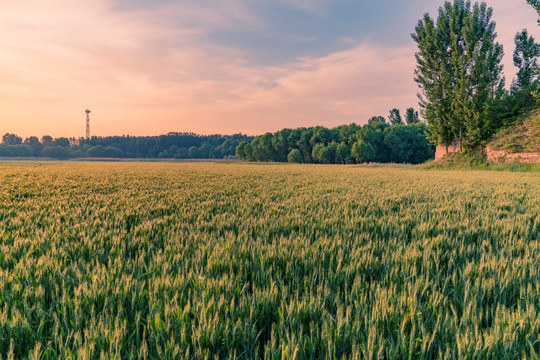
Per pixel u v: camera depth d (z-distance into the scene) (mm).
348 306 2385
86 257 3936
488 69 45938
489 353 1846
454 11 47750
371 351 1805
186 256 3812
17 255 3873
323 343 1983
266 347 1923
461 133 48969
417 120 136500
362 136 112625
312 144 130125
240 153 162750
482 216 6867
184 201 9727
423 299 2785
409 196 11148
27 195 11164
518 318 2240
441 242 4590
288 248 4230
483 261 3635
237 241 4594
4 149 199500
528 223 6180
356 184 17297
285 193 12227
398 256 3830
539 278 3133
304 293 2744
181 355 1777
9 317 2240
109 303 2473
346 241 4699
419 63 51844
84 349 1773
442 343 2035
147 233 5215
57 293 2602
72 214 6812
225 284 2852
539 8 35000
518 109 45344
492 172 35125
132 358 1823
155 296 2547
